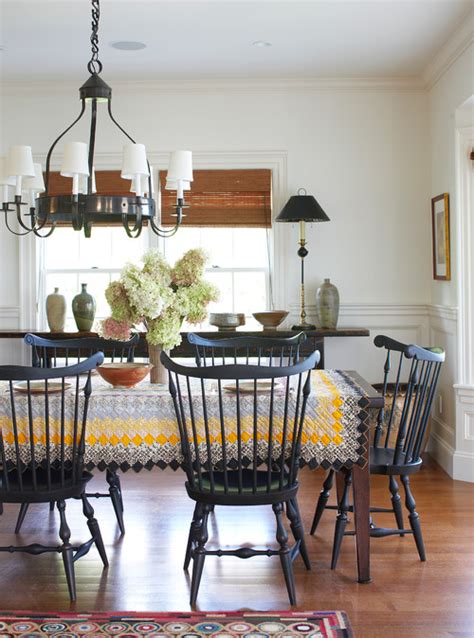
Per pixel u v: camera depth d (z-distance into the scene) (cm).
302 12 459
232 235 639
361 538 343
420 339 623
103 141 623
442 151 571
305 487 507
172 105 622
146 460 338
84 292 601
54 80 610
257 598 329
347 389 356
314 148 621
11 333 591
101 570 362
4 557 382
